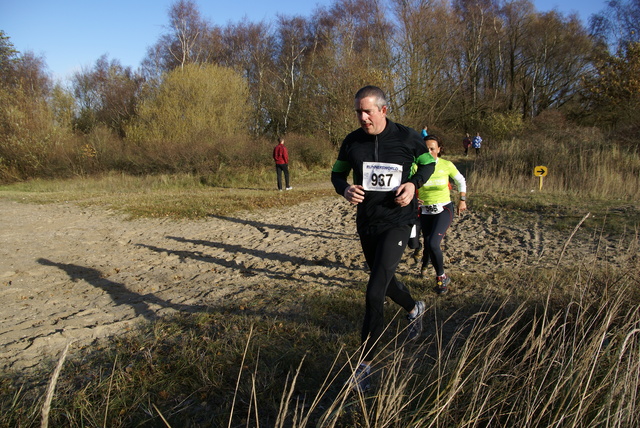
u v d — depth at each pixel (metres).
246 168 18.97
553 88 40.06
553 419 2.15
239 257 6.45
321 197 12.51
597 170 10.99
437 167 4.62
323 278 5.29
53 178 21.16
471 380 2.48
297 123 32.09
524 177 12.27
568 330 2.99
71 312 4.27
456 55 35.75
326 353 3.17
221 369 2.95
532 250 6.11
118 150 21.05
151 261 6.31
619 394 2.17
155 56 41.47
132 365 3.02
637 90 21.31
